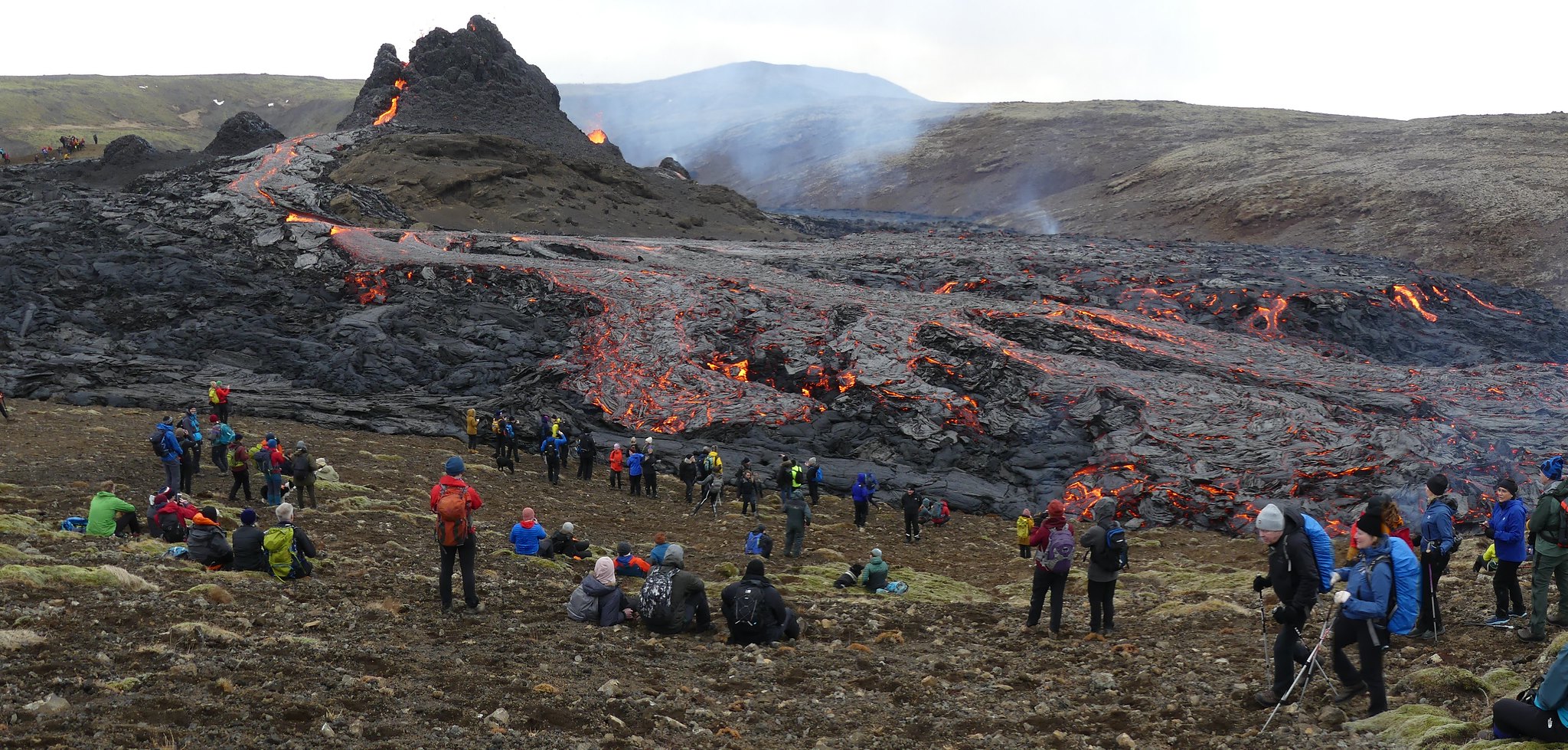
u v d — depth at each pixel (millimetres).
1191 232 128125
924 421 42125
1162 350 52438
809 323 55250
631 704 8836
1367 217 114000
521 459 37688
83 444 27562
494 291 59531
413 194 92812
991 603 17500
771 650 11875
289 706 7695
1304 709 9422
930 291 69625
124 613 10281
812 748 8344
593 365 49125
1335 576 9195
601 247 74062
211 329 48688
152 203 72938
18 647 8562
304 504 22000
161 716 7168
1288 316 62562
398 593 13227
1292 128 184625
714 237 101562
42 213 65938
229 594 11672
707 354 50188
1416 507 30953
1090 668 11609
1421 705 8875
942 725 9141
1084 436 40906
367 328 50219
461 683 9023
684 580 12734
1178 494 34125
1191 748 8484
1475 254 97375
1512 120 150125
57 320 48469
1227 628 13742
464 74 131125
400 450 35062
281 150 103000
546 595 14359
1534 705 7215
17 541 14266
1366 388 45656
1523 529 11969
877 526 31016
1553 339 65125
